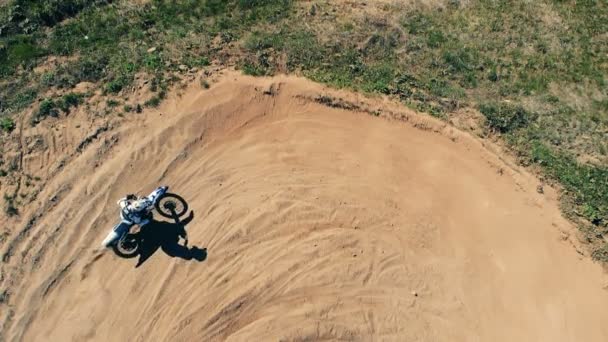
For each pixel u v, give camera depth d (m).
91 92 14.95
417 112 15.12
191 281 11.92
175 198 13.14
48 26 16.83
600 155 14.65
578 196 13.78
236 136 14.39
